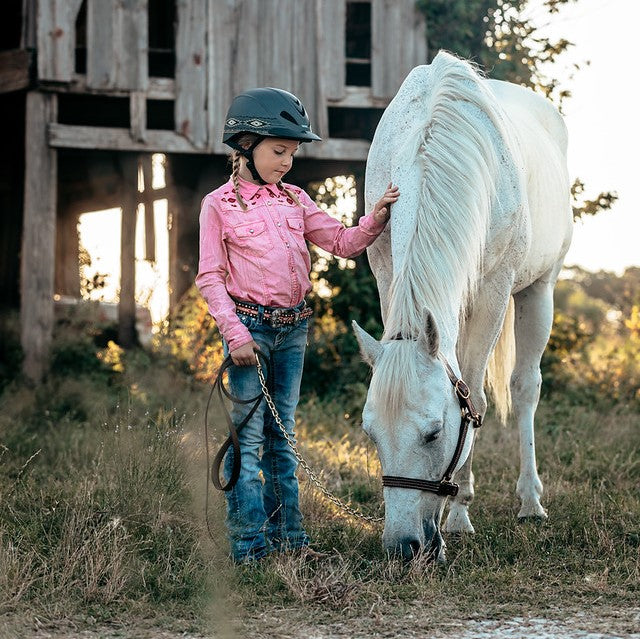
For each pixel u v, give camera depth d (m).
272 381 5.87
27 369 12.97
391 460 4.89
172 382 12.73
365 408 4.95
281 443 5.95
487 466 8.63
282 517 5.93
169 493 6.54
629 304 25.78
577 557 5.78
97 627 4.65
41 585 5.10
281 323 5.74
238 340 5.51
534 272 7.24
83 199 20.03
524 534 6.13
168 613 4.86
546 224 7.19
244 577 5.31
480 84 6.18
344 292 14.16
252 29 13.64
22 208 17.86
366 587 5.11
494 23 14.20
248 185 5.80
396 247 5.57
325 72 13.75
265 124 5.61
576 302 30.52
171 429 7.32
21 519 6.34
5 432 9.30
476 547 5.88
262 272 5.69
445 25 13.90
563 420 11.09
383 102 13.90
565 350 14.95
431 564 5.29
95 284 17.45
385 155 6.30
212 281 5.65
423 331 4.89
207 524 5.75
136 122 13.38
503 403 7.61
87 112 16.77
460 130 5.70
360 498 7.43
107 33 13.30
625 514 6.64
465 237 5.35
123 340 16.34
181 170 16.97
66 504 6.37
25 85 13.18
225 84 13.59
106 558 5.33
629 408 12.66
